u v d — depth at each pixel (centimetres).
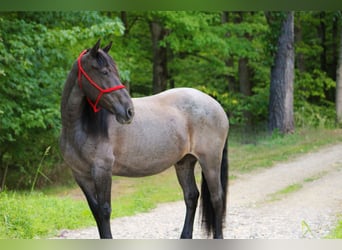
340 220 848
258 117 2295
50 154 1332
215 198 685
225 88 2291
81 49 1336
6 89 1167
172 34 1780
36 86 1188
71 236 775
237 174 1388
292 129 1898
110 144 598
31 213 841
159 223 906
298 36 2364
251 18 2111
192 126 674
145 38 2127
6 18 1248
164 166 655
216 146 685
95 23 1279
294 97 2198
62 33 1190
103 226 594
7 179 1337
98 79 558
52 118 1202
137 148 623
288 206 1013
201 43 1795
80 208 958
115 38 1658
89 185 608
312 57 2606
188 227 698
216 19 1877
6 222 763
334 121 2092
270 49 1889
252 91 2388
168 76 2136
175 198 1148
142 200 1114
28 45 1201
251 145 1748
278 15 1848
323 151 1617
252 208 1012
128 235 806
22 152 1270
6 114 1148
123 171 630
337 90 2108
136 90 2309
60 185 1348
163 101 668
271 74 1914
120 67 1404
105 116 591
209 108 684
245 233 801
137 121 626
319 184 1209
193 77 2139
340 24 2147
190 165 706
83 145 584
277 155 1587
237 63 2389
